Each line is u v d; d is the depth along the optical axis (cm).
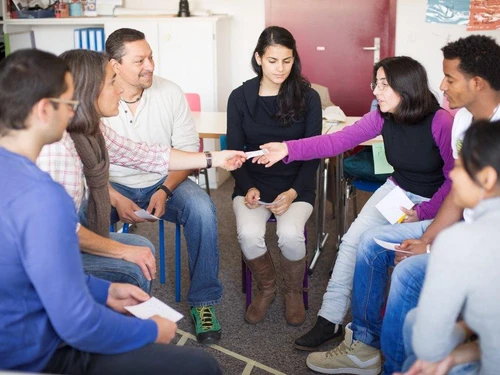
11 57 151
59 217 143
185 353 169
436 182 273
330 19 544
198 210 285
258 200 296
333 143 282
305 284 307
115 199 285
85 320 148
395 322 215
